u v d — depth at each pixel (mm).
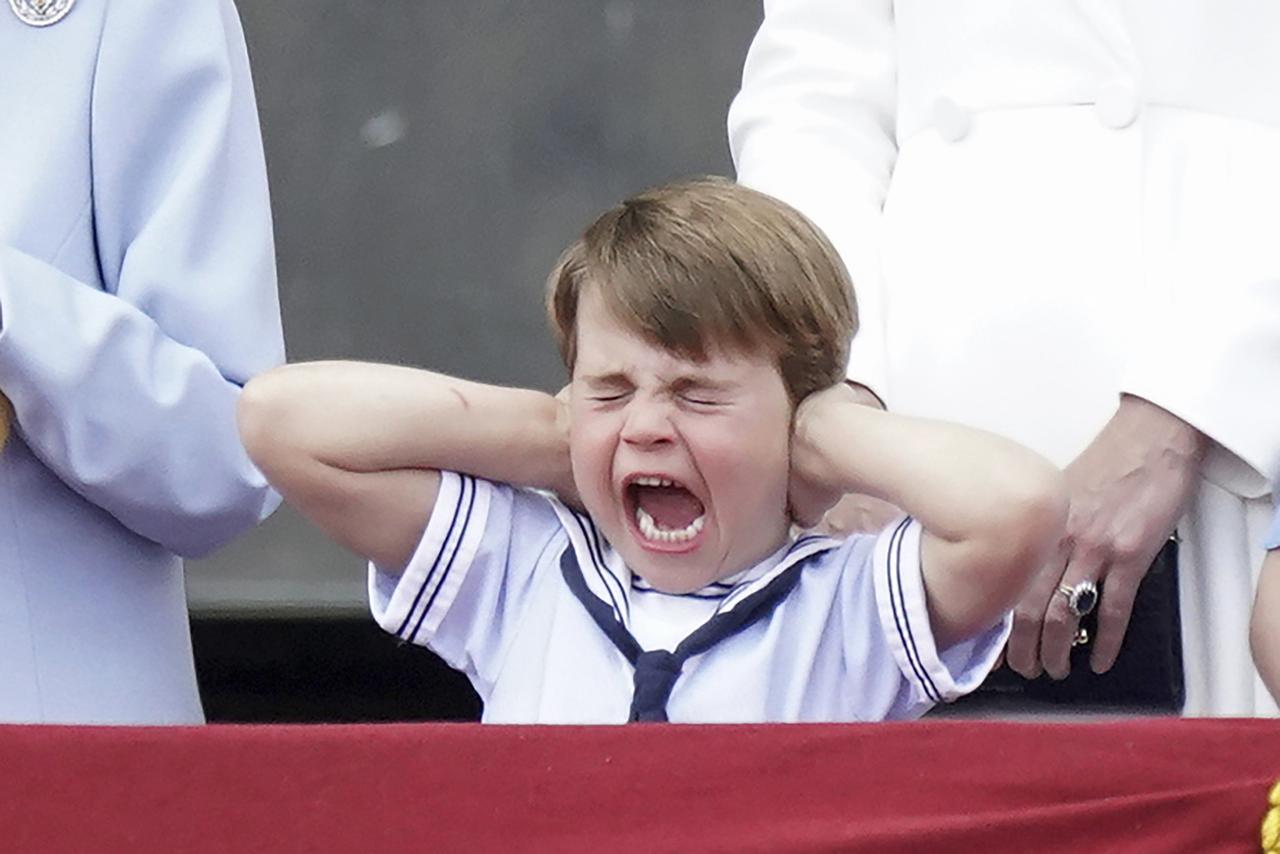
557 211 14961
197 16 7203
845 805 4816
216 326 6996
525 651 6457
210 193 7098
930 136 8094
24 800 4852
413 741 4867
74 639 6871
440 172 14953
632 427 6105
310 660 13398
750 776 4824
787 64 8469
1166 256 7656
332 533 6566
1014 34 7996
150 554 7137
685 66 14898
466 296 14977
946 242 7848
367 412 6402
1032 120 7906
